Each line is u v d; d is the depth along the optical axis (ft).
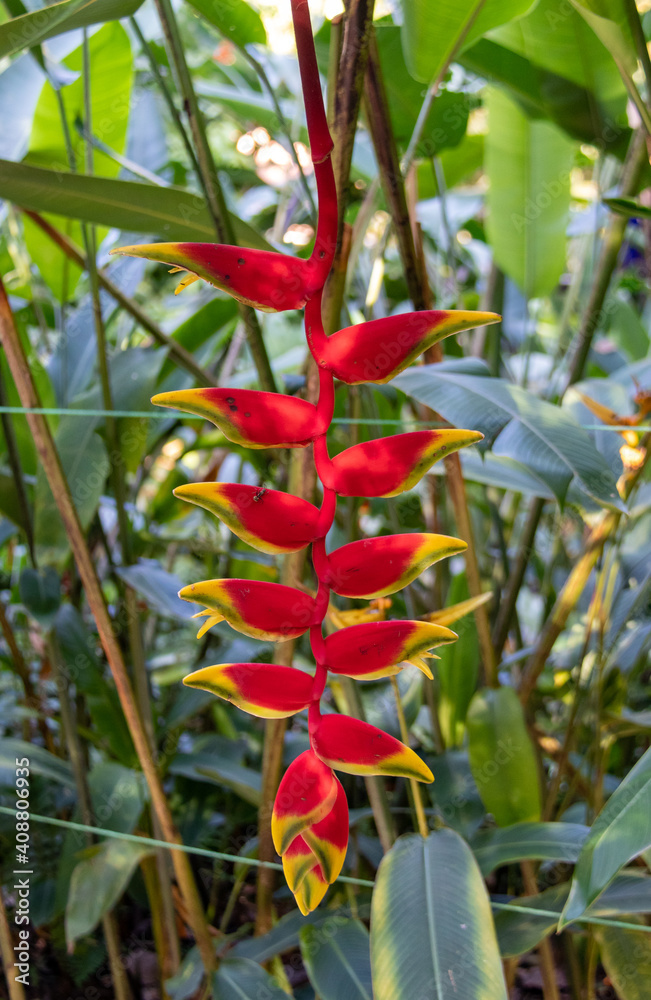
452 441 2.37
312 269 2.29
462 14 4.27
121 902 6.70
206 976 4.72
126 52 6.02
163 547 8.07
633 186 5.21
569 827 4.23
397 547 2.43
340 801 2.49
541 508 5.64
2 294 4.07
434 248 9.57
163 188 4.17
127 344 7.27
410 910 3.59
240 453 7.02
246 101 8.48
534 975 6.35
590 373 9.78
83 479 5.42
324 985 4.04
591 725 5.67
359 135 7.88
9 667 7.83
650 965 4.23
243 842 7.02
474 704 4.65
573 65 5.21
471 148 7.81
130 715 4.38
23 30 3.41
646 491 5.81
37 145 6.38
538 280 7.32
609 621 5.96
